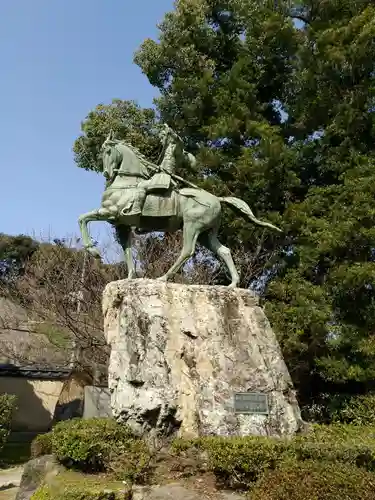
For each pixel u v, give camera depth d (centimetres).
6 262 2555
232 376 778
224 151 1521
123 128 1562
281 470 591
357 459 633
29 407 1961
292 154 1440
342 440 688
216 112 1530
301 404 1453
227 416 746
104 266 1614
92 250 873
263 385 784
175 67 1588
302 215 1333
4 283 1819
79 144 1625
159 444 725
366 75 1383
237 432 738
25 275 1772
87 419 819
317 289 1249
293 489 545
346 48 1348
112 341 844
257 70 1582
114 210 878
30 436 1897
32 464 770
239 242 1489
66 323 1492
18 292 1719
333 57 1342
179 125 1545
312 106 1487
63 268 1652
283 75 1611
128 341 793
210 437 699
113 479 663
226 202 963
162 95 1608
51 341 1628
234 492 627
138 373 762
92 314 1503
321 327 1220
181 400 753
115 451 697
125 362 784
